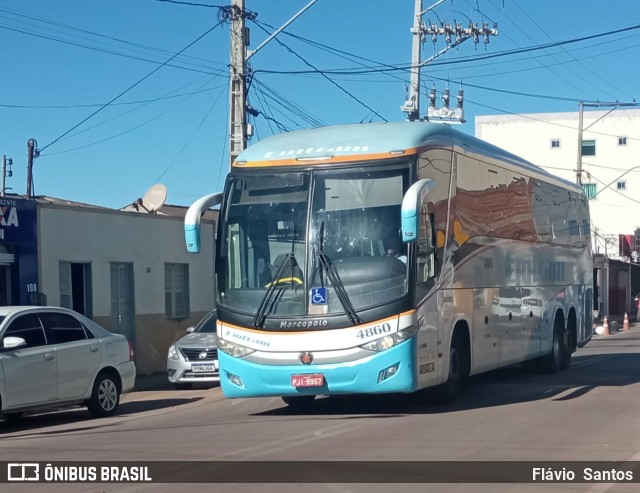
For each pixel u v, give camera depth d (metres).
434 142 11.97
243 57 19.69
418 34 26.34
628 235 55.41
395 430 10.50
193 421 12.37
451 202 12.51
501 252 14.70
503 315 14.67
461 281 12.77
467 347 13.13
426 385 11.39
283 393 11.12
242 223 11.61
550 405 12.81
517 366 19.48
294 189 11.44
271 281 11.26
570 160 61.12
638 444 9.58
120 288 20.64
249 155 11.97
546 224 17.62
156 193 23.39
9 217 17.23
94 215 19.67
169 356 17.69
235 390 11.40
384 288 10.88
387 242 10.98
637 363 20.86
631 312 57.34
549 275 17.64
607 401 13.29
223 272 11.65
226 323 11.48
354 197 11.21
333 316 10.92
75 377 13.05
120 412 14.41
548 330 17.45
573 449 9.27
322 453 9.05
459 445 9.46
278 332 11.12
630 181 60.16
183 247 22.84
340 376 10.87
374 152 11.30
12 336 12.24
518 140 62.34
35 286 17.88
